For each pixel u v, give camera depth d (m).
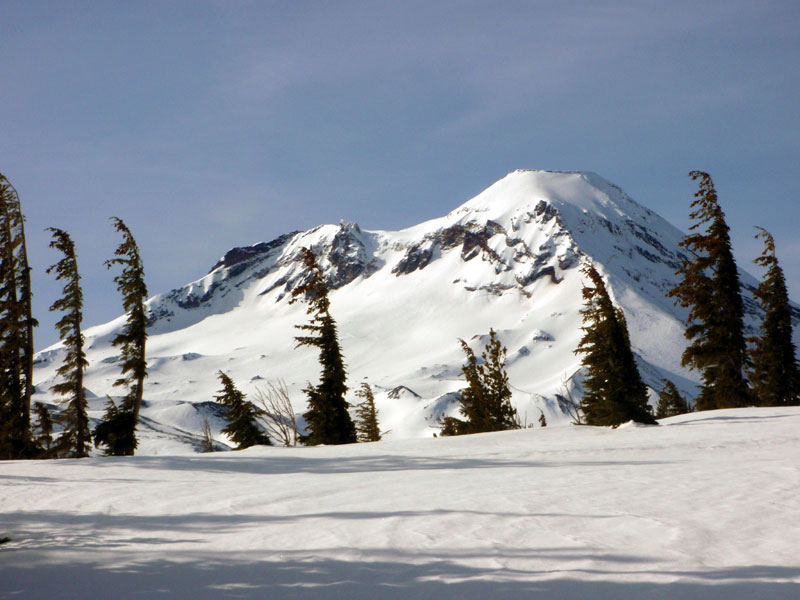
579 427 32.69
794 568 7.25
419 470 17.66
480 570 7.63
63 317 36.62
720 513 10.01
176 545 9.62
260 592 7.29
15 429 33.75
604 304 36.81
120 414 37.50
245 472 18.59
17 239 34.81
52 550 9.70
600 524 9.55
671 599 6.48
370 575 7.66
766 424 28.73
